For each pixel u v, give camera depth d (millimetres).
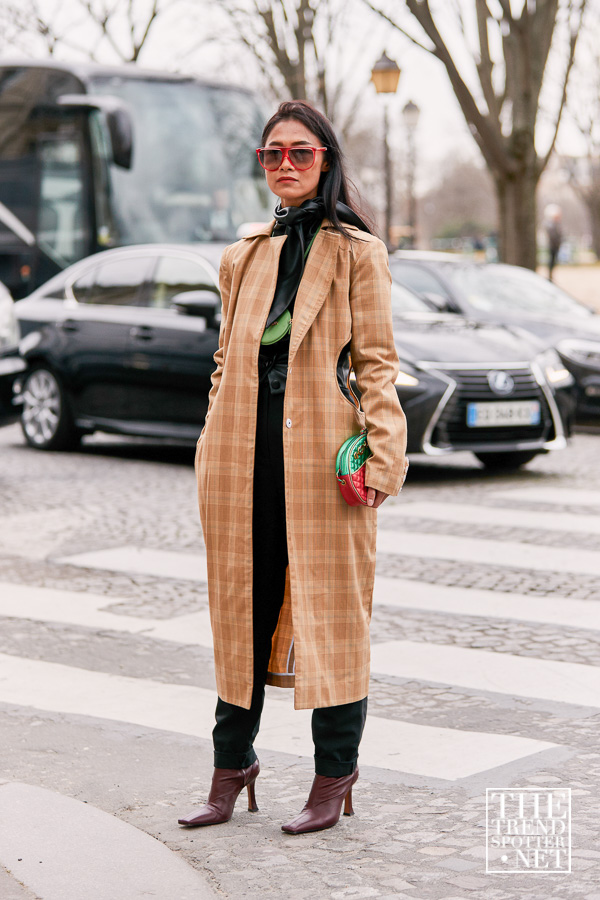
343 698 3549
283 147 3496
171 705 4836
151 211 15602
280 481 3514
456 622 5988
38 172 16047
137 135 15727
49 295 12000
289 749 4340
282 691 5051
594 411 13000
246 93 16625
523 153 17641
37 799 3814
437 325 10539
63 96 15836
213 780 3701
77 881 3258
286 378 3484
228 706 3641
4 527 8289
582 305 13922
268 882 3277
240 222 15984
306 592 3482
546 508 8891
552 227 30203
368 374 3506
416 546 7660
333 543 3516
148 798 3908
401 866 3355
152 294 11125
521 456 10734
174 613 6195
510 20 16938
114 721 4652
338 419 3496
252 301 3533
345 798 3715
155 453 11914
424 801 3832
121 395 11180
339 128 21953
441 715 4676
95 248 15484
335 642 3541
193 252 10977
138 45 22219
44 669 5309
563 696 4883
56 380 11695
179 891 3205
